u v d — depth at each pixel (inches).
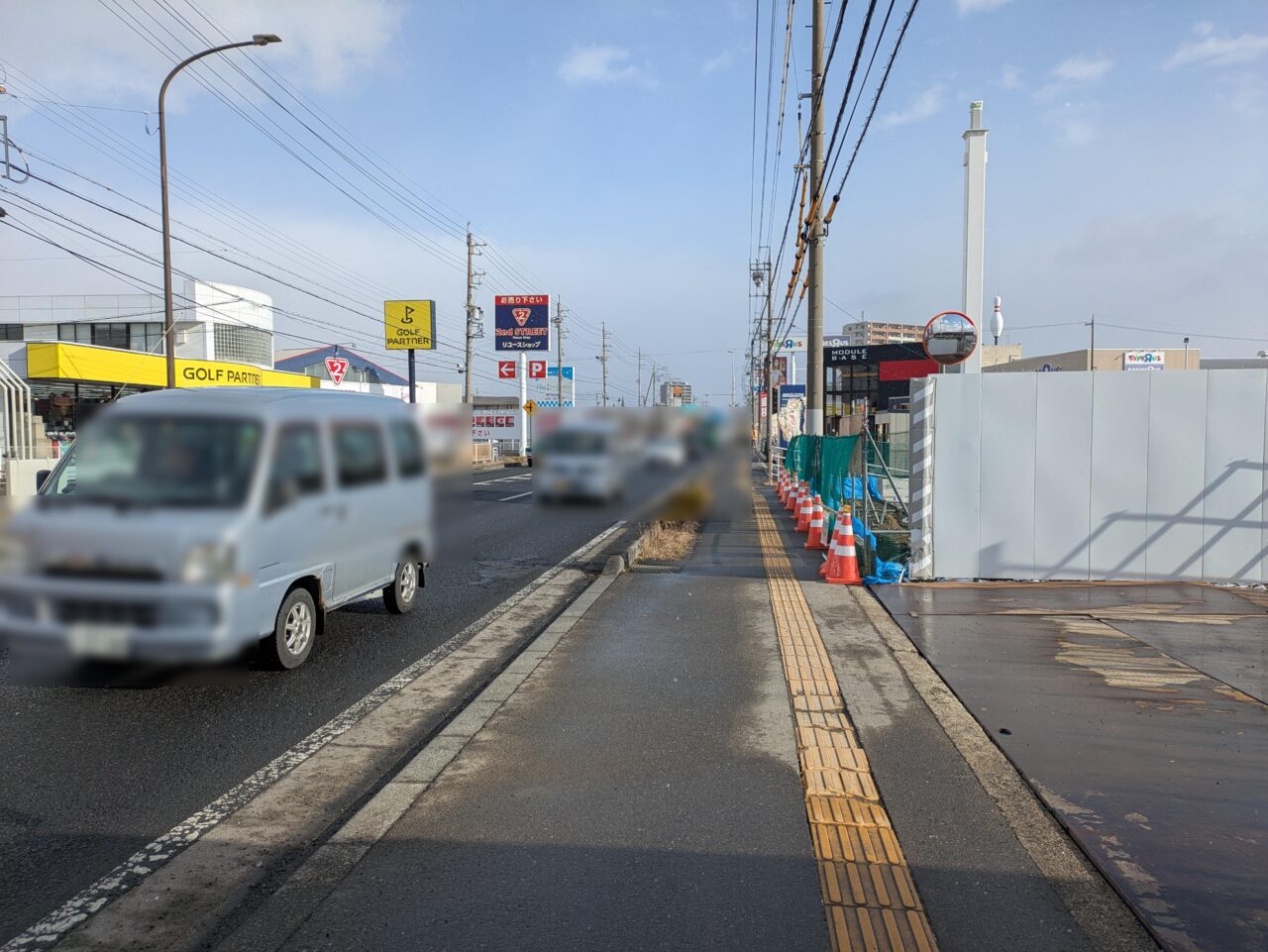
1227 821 153.3
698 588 374.0
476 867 138.7
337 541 264.1
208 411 232.7
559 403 2743.6
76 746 192.9
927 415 372.8
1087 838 147.0
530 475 1357.0
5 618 204.1
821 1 646.5
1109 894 131.1
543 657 264.4
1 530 204.1
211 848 148.1
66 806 163.2
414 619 325.7
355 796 169.3
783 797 164.6
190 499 215.5
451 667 260.7
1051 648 269.3
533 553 502.6
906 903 128.0
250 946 118.6
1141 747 188.2
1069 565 366.6
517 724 204.8
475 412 2268.7
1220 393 354.3
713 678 242.5
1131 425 360.5
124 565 200.1
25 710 215.9
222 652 204.5
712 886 132.9
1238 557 355.6
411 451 327.6
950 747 189.6
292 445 241.8
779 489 926.4
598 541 554.3
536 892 131.3
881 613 320.8
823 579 396.5
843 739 194.7
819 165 659.4
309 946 118.2
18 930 123.0
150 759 186.4
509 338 2191.2
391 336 1824.6
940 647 272.1
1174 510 358.6
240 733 202.1
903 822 154.3
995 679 239.1
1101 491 363.3
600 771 177.3
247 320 1603.1
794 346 1835.6
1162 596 338.3
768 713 212.5
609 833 150.1
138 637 199.6
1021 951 116.3
